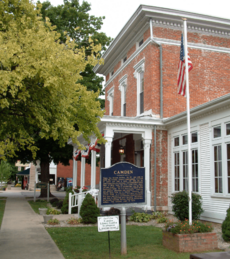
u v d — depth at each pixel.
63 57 8.06
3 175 47.03
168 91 16.28
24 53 7.43
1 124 8.81
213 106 11.70
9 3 8.80
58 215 14.68
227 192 11.29
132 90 19.08
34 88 8.05
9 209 17.72
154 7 16.31
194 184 13.44
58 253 7.33
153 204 14.86
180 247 7.31
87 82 27.02
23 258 6.91
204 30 17.78
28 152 24.64
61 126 8.44
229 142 11.35
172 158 15.18
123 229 7.35
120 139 21.00
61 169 47.84
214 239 7.60
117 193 7.62
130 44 19.78
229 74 17.92
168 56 16.64
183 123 14.32
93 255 7.12
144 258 6.82
